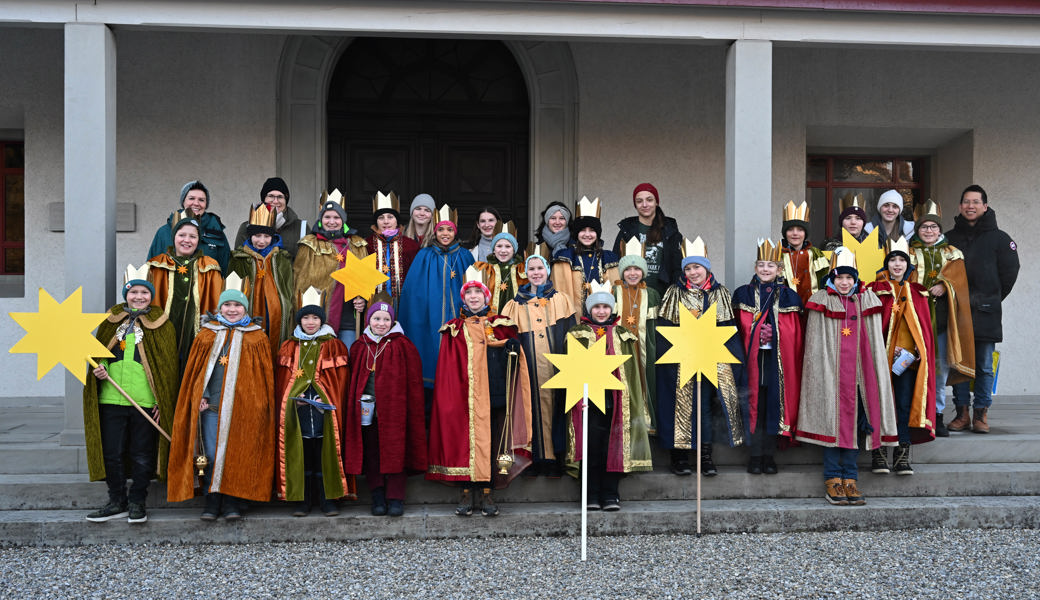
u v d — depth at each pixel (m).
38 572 4.70
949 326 6.30
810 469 6.02
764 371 5.83
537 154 8.91
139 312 5.24
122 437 5.20
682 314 5.47
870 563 4.89
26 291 8.41
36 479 5.58
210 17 6.09
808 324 5.78
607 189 8.95
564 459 5.71
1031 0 6.51
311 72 8.66
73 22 5.95
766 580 4.60
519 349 5.42
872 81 9.11
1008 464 6.20
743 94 6.44
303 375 5.27
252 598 4.30
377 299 5.43
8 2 5.89
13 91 8.40
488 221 6.41
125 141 8.48
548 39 6.45
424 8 6.26
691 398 5.73
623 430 5.49
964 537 5.42
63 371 8.46
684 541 5.33
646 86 8.98
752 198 6.43
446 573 4.68
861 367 5.66
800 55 9.05
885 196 6.64
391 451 5.18
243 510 5.35
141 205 8.48
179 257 5.59
